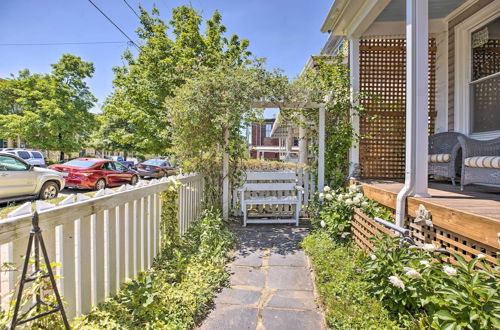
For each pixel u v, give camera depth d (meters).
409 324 1.76
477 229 1.99
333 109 5.32
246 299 2.34
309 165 5.72
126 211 2.34
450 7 4.54
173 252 3.09
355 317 1.91
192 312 2.04
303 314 2.11
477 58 4.39
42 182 6.90
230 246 3.63
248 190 5.08
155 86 9.43
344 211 3.54
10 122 15.01
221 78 4.34
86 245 1.83
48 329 1.41
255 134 26.44
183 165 4.78
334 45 9.03
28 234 1.38
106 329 1.67
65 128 15.76
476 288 1.50
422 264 1.86
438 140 4.61
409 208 2.90
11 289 1.34
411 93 2.92
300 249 3.58
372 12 4.44
